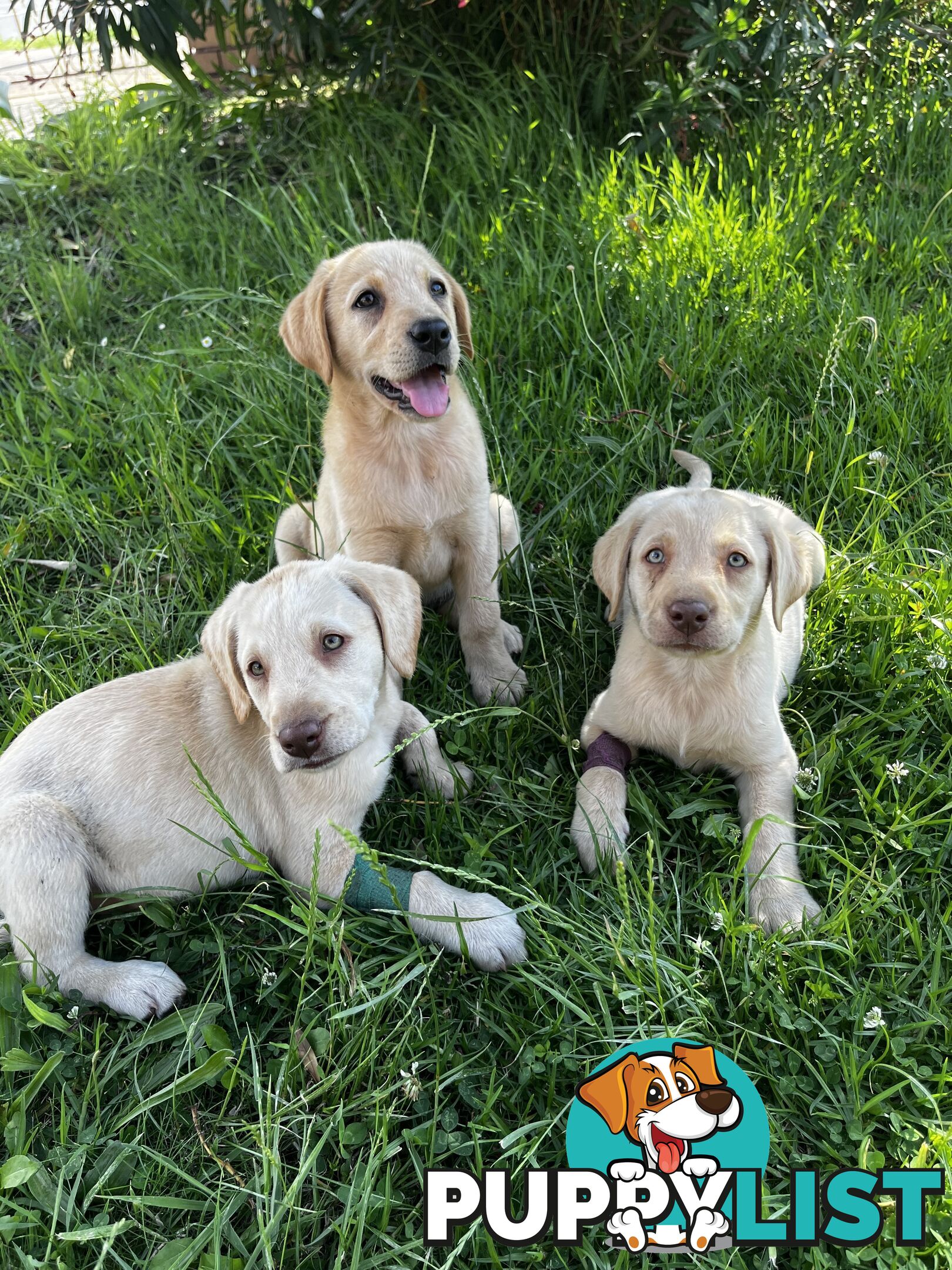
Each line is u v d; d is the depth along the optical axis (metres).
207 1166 0.56
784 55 1.24
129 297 1.26
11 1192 0.55
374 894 0.65
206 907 0.69
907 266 1.12
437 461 0.80
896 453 0.93
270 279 1.19
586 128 1.36
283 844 0.68
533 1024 0.59
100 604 0.90
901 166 1.27
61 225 1.37
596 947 0.62
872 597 0.81
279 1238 0.52
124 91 1.60
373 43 1.35
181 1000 0.63
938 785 0.69
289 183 1.37
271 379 1.06
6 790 0.66
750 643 0.69
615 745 0.74
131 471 1.02
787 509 0.83
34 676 0.82
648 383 1.01
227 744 0.68
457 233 1.19
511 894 0.64
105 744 0.67
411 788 0.76
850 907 0.63
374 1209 0.52
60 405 1.08
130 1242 0.54
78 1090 0.60
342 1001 0.60
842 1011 0.59
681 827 0.71
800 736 0.77
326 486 0.86
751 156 1.27
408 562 0.85
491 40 1.42
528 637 0.87
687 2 1.22
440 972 0.63
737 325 1.05
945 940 0.62
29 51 1.91
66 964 0.63
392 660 0.65
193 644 0.86
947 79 1.36
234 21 1.33
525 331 1.07
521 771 0.76
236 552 0.92
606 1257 0.50
